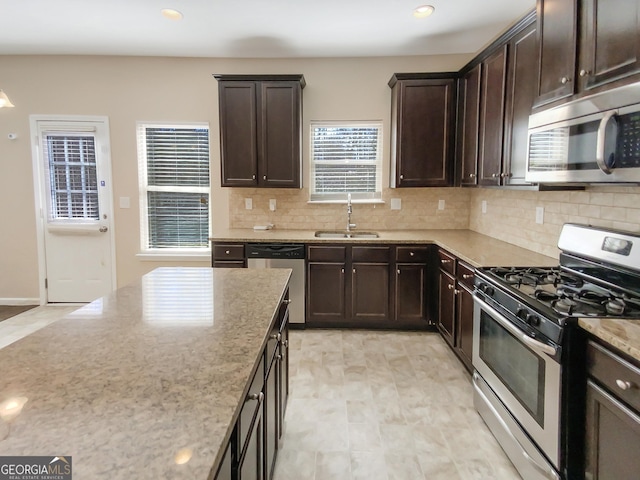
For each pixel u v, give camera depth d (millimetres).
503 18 3141
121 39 3631
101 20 3217
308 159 4168
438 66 3988
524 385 1764
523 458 1766
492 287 2070
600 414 1340
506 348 1945
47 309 4238
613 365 1266
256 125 3799
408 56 3994
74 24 3295
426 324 3619
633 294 1678
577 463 1473
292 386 2660
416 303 3590
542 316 1576
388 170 4125
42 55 4098
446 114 3660
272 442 1642
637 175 1383
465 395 2551
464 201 4137
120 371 1020
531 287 1890
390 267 3562
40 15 3123
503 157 2674
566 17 1833
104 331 1307
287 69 4074
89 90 4152
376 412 2363
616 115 1456
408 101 3676
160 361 1081
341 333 3617
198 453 705
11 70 4129
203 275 2152
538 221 2758
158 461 682
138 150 4223
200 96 4145
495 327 2072
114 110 4176
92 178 4277
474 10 3004
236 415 857
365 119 4086
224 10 3023
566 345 1453
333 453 2000
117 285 4371
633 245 1698
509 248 2955
